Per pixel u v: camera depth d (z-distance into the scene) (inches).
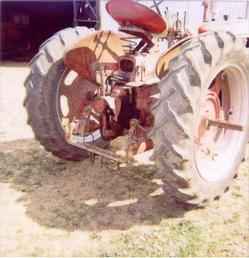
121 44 134.5
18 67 414.0
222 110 126.3
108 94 123.4
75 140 126.8
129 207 119.8
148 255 96.7
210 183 112.7
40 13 576.4
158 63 109.7
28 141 180.1
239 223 111.6
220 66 107.4
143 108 121.0
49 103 135.6
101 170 146.3
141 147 113.2
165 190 108.2
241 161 128.6
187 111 97.7
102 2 404.2
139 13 112.7
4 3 533.6
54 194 128.0
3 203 121.7
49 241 102.4
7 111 235.3
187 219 113.3
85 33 140.6
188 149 99.6
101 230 107.3
